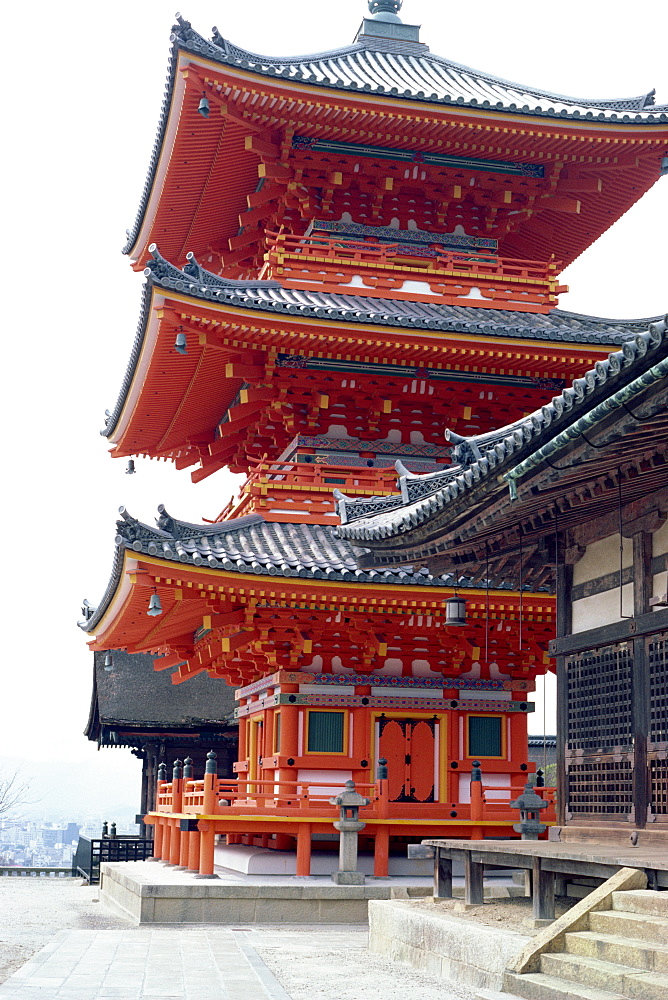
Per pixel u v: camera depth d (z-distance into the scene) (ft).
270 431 107.04
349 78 116.37
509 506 58.85
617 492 57.72
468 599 91.15
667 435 48.65
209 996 46.52
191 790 98.32
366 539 73.26
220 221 121.90
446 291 110.63
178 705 169.78
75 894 132.98
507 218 116.47
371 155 108.47
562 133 106.83
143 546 86.07
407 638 97.04
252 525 99.86
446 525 64.59
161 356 102.17
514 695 98.78
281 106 101.50
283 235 107.34
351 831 84.84
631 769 59.47
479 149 109.50
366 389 103.09
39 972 53.62
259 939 70.54
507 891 76.74
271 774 96.68
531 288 113.39
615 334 103.14
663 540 58.44
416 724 96.27
